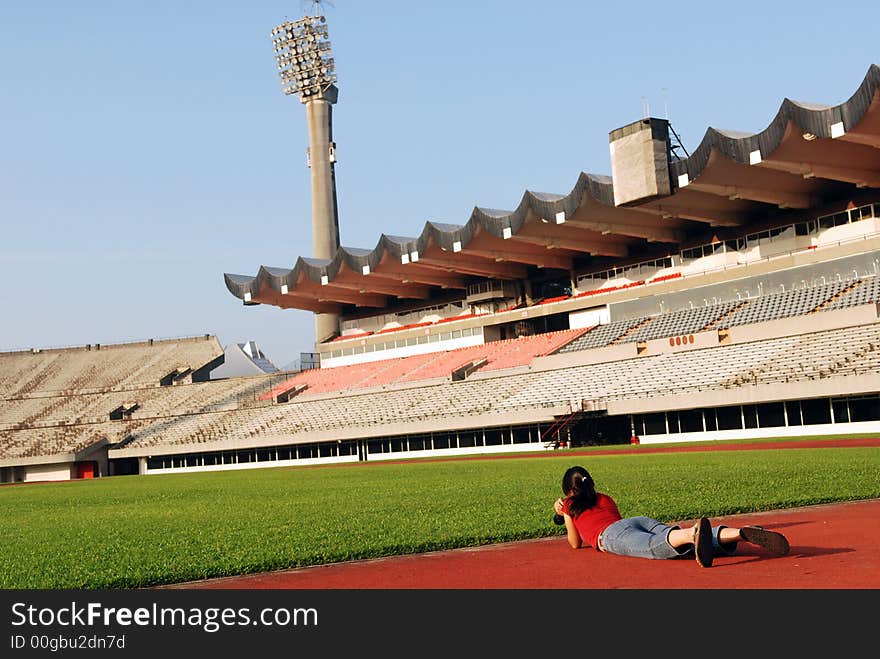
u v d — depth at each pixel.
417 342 83.00
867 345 46.50
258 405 81.31
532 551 10.27
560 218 58.75
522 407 59.50
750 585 7.37
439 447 63.44
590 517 9.39
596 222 61.34
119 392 90.62
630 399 53.09
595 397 56.66
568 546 10.38
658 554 8.59
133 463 82.25
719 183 53.69
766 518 12.53
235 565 10.51
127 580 9.83
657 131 54.28
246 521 17.19
